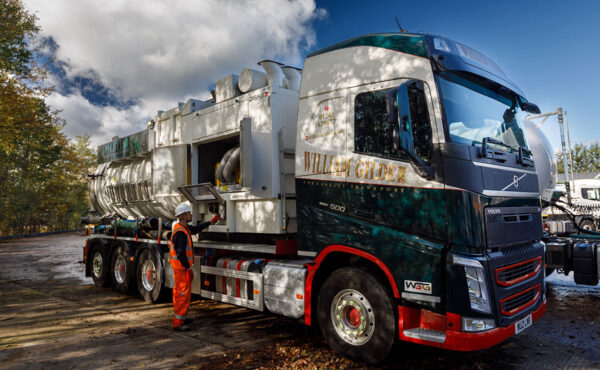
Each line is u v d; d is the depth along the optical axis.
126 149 8.72
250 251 5.38
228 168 5.72
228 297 5.54
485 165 3.59
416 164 3.52
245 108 5.59
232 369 3.92
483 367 3.87
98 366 4.07
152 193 7.21
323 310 4.25
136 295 7.98
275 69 5.39
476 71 3.91
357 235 4.02
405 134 3.39
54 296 7.91
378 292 3.80
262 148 5.27
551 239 6.95
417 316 3.73
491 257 3.45
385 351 3.74
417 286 3.56
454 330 3.32
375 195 3.92
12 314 6.36
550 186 7.37
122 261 8.20
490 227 3.46
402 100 3.41
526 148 4.47
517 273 3.81
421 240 3.57
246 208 5.64
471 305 3.28
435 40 3.82
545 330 4.96
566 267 6.61
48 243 23.73
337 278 4.13
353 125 4.16
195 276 6.20
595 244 6.39
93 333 5.24
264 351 4.43
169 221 7.73
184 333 5.20
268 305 4.89
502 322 3.45
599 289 7.41
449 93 3.69
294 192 5.35
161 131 7.55
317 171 4.44
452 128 3.57
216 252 6.09
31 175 34.94
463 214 3.36
